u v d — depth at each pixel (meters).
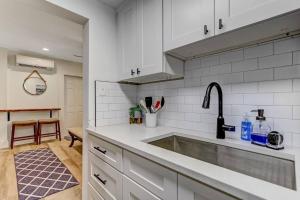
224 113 1.23
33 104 4.09
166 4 1.24
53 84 4.41
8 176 2.27
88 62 1.59
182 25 1.13
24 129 3.92
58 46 3.46
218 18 0.94
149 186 0.85
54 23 2.45
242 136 1.10
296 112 0.92
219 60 1.26
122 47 1.69
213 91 1.30
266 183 0.53
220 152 1.10
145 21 1.41
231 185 0.52
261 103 1.05
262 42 1.04
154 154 0.81
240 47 1.14
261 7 0.79
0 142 3.53
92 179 1.45
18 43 3.29
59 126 4.30
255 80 1.07
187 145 1.29
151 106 1.69
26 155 3.12
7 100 3.71
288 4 0.71
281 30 0.90
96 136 1.38
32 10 2.10
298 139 0.91
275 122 0.99
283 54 0.97
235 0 0.87
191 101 1.45
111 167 1.16
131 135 1.23
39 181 2.14
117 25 1.78
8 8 2.05
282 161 0.84
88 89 1.59
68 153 3.26
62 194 1.87
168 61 1.32
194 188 0.65
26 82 3.98
